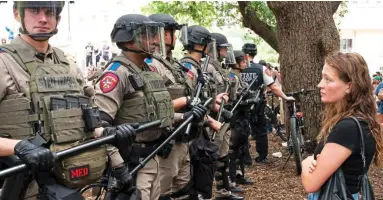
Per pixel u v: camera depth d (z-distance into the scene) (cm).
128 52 306
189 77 404
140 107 295
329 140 216
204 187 383
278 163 692
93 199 452
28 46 225
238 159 566
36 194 218
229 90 523
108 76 290
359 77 218
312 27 645
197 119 333
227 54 555
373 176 584
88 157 217
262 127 693
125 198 255
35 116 213
